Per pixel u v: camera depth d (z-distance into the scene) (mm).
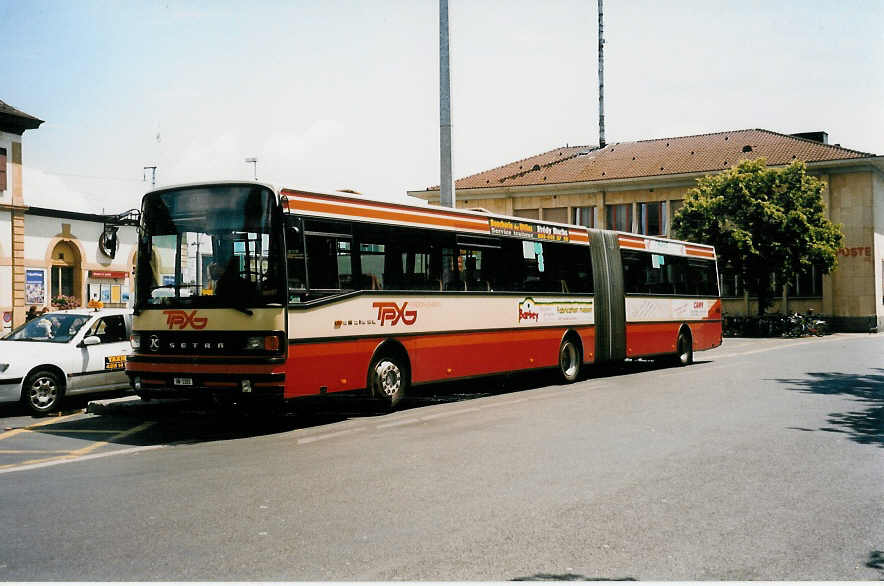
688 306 21609
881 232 45531
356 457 8500
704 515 6105
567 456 8422
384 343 11984
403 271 12500
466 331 13812
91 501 6637
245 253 10328
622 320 18625
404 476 7496
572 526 5805
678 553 5180
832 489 6945
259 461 8359
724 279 44594
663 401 13117
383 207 12203
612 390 14977
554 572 4812
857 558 5090
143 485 7242
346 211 11461
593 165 53062
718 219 40281
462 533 5633
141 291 10883
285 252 10273
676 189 48219
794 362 21453
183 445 9531
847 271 43188
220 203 10562
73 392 12758
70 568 4918
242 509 6320
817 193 39594
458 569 4867
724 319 40938
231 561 5035
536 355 15664
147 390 10664
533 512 6191
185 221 10711
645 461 8141
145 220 11000
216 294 10344
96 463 8383
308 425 11102
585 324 17297
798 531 5691
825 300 43562
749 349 28109
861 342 32406
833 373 18062
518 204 53375
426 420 11328
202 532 5680
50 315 13609
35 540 5516
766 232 39375
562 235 16828
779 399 13258
